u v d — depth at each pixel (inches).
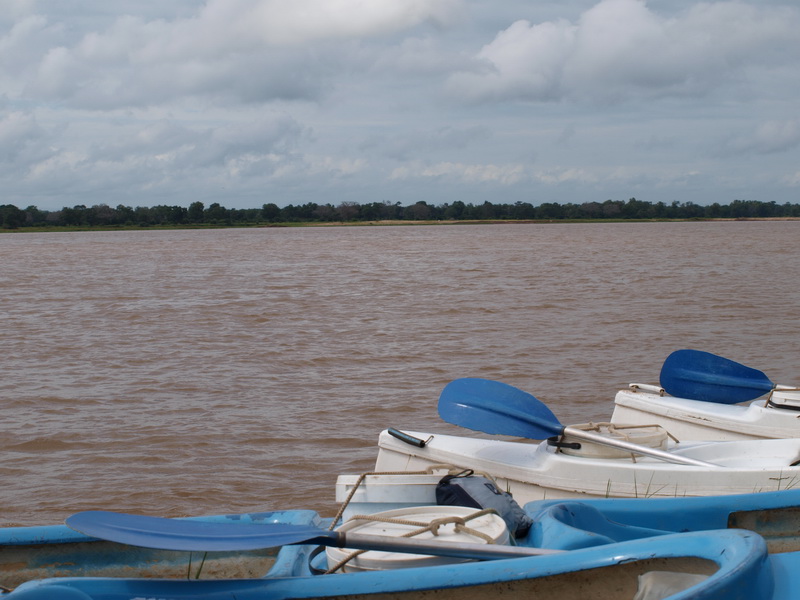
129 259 1763.0
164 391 416.2
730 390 262.7
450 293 888.3
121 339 589.6
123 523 116.2
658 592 114.4
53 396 404.5
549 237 3065.9
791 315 663.1
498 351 515.2
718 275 1087.6
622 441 193.5
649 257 1556.3
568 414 358.3
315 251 2070.6
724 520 152.6
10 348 553.6
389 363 484.4
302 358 505.4
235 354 522.9
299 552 135.0
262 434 334.3
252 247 2428.6
